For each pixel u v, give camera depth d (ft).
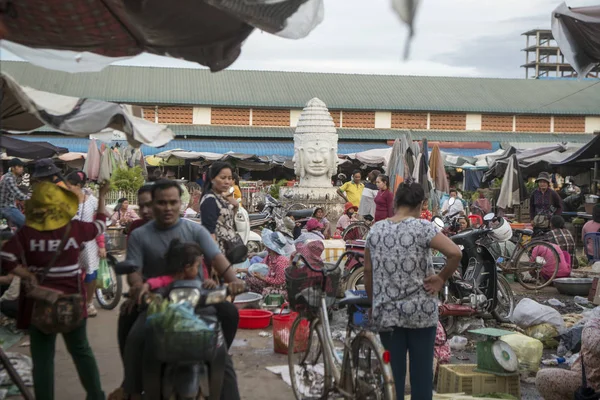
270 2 14.28
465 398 18.13
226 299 14.33
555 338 25.84
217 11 16.46
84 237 15.71
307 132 65.00
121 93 148.87
